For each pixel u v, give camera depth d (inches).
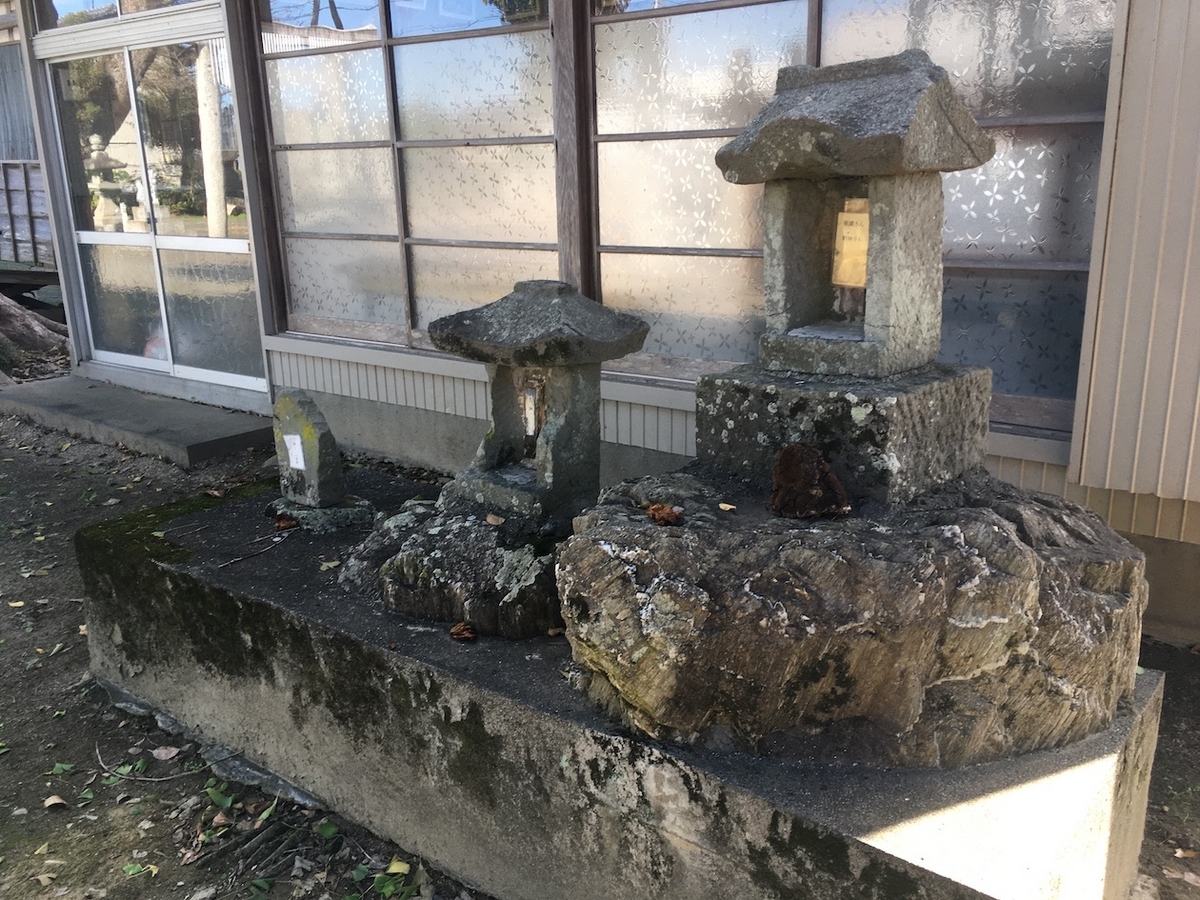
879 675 77.9
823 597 78.2
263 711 119.6
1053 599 81.3
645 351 179.5
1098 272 121.7
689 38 158.6
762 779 78.2
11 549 197.9
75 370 317.4
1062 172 129.3
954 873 67.9
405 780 104.9
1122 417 124.1
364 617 109.7
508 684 94.1
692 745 82.4
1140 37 112.7
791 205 95.6
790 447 88.8
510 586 104.4
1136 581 89.2
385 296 221.1
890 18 138.4
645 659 80.0
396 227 212.1
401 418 222.7
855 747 80.0
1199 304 115.2
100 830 114.3
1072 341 133.7
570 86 171.0
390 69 199.2
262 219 234.7
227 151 246.7
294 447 142.2
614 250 177.2
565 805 90.4
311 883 104.5
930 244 94.7
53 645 159.0
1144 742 90.0
